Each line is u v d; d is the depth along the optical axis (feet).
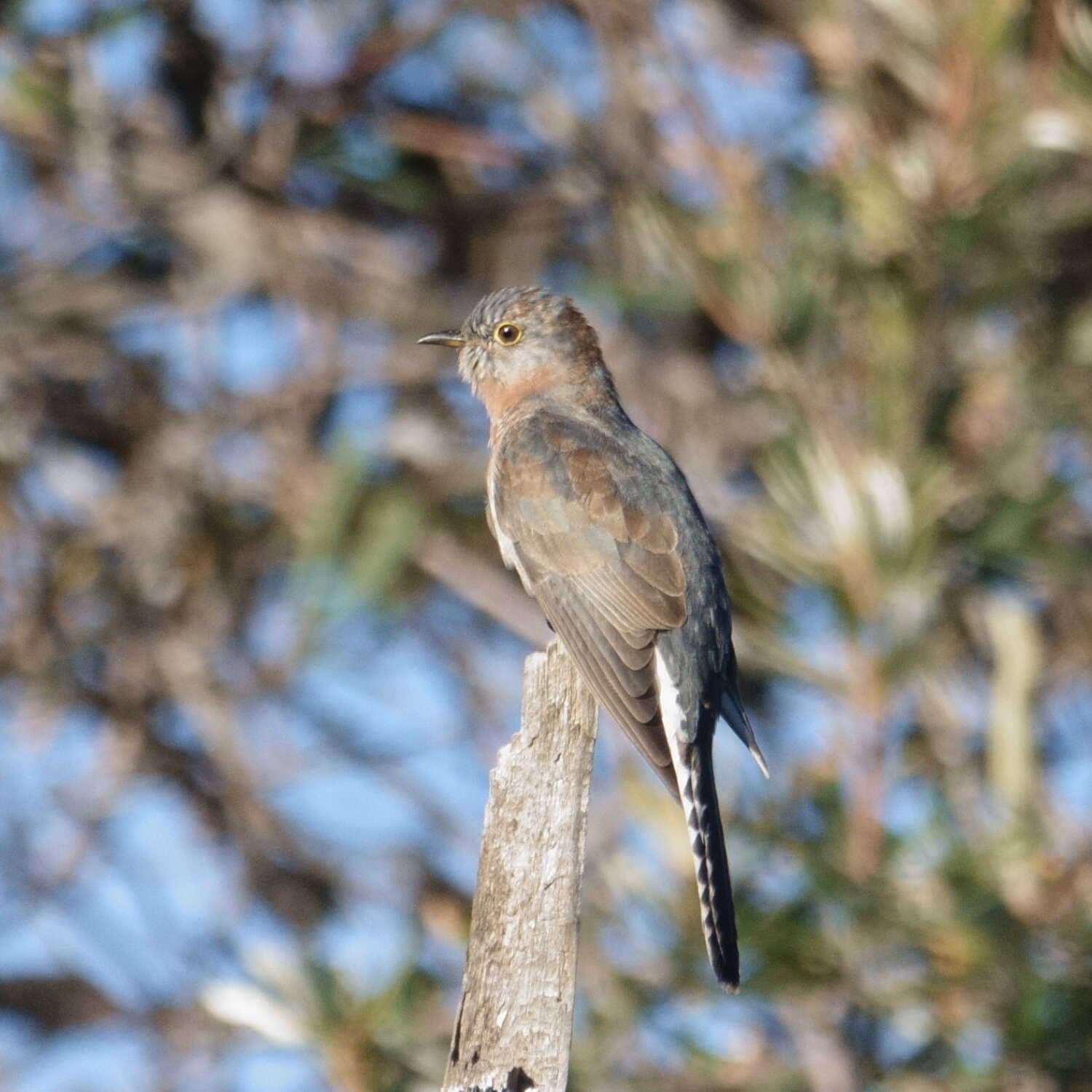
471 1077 23.67
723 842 29.78
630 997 33.68
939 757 35.60
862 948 31.91
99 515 52.13
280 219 52.13
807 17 42.11
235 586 52.19
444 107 52.39
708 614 34.24
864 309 35.65
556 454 36.29
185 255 53.67
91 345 52.85
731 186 39.09
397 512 44.32
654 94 46.11
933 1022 32.53
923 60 36.63
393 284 52.70
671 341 48.55
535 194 53.01
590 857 39.37
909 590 31.60
